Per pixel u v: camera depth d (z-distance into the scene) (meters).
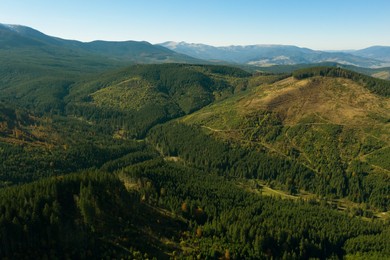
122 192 183.50
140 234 165.50
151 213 183.00
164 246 162.88
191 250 163.25
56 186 168.38
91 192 168.88
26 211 148.75
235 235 176.88
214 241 172.50
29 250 140.00
